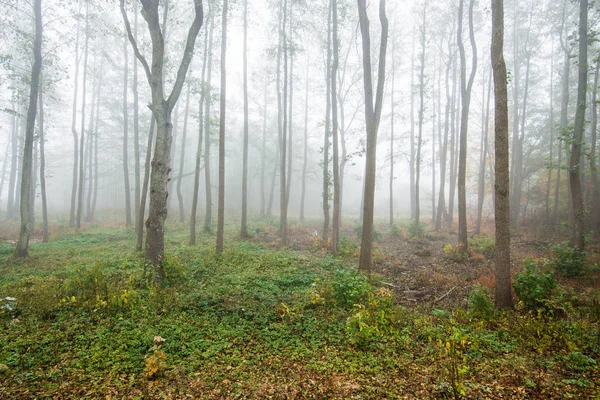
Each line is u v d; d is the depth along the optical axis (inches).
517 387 184.4
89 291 299.4
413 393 179.8
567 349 229.1
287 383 190.4
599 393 176.9
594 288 377.1
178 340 236.5
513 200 913.5
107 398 173.0
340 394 179.5
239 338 244.8
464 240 594.9
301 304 306.8
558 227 793.6
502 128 314.7
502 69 313.9
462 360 214.5
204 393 180.1
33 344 221.9
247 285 359.6
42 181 668.1
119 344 225.6
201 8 401.1
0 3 513.3
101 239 683.4
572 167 498.9
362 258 441.1
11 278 377.1
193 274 398.6
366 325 238.7
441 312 300.4
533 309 305.1
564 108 769.6
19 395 173.3
